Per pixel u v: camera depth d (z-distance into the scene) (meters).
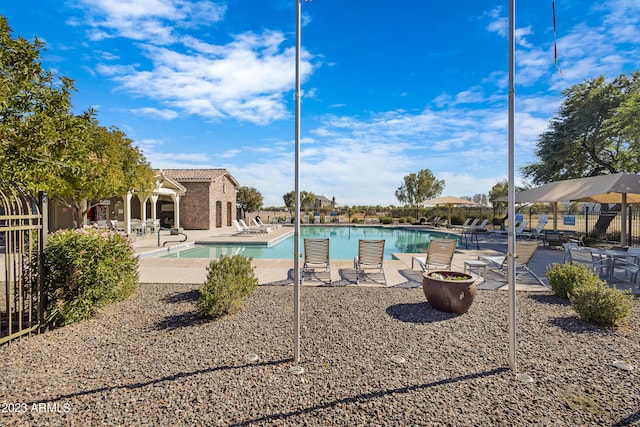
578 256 7.23
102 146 10.54
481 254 11.09
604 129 14.98
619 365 3.19
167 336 3.85
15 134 4.28
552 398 2.64
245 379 2.88
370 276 7.44
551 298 5.60
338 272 7.93
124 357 3.30
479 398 2.63
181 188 21.27
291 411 2.43
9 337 3.61
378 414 2.41
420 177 42.81
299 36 3.23
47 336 3.85
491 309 4.97
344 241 18.66
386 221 30.19
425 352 3.47
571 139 16.48
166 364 3.15
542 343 3.71
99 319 4.42
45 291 4.12
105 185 10.89
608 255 7.00
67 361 3.22
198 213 23.52
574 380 2.92
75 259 4.19
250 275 5.89
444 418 2.37
